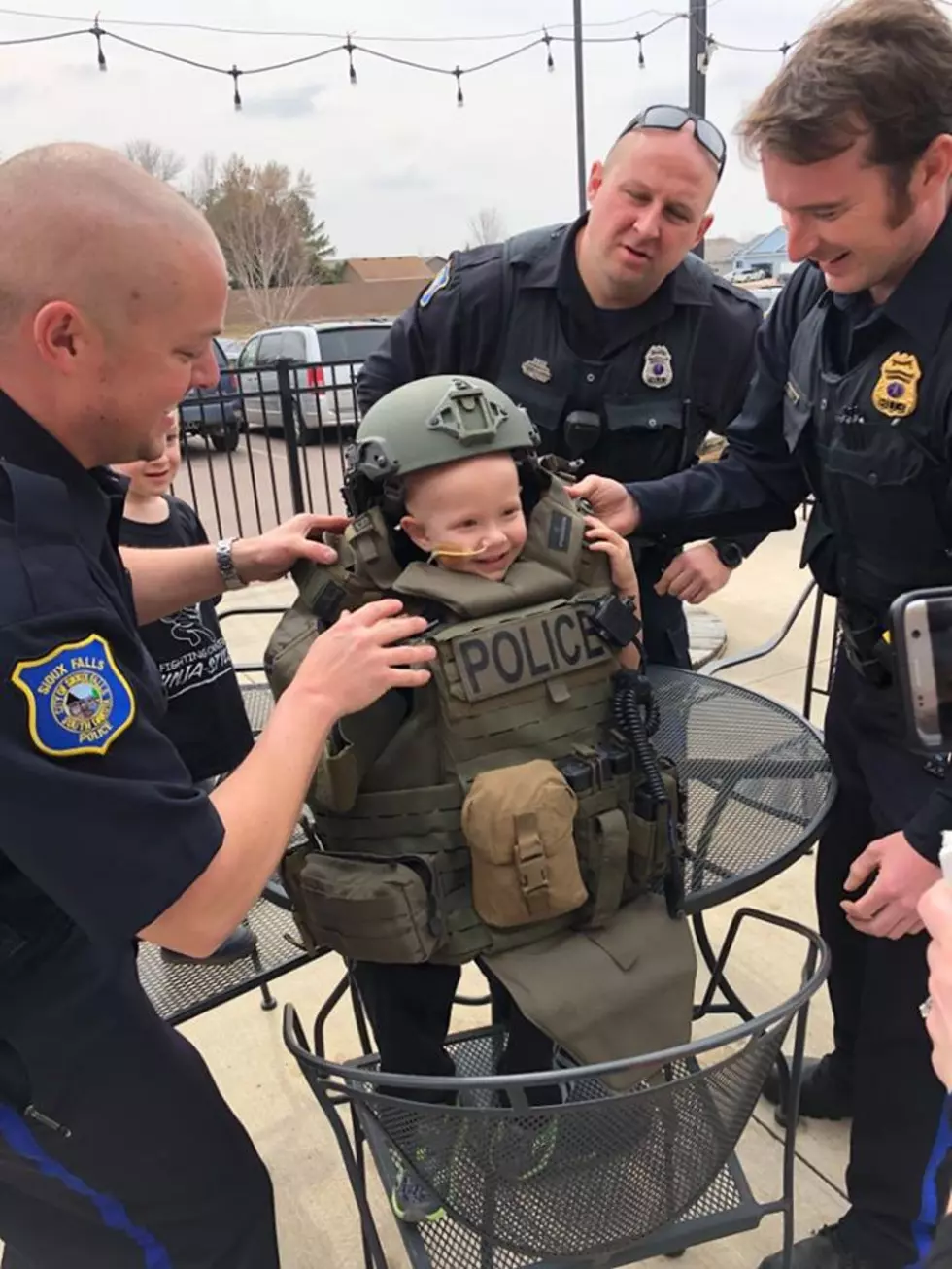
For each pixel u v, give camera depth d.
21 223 0.89
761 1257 1.66
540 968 1.19
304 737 1.04
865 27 1.09
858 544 1.43
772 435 1.74
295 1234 1.77
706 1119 1.14
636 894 1.31
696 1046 1.02
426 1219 1.35
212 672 2.28
